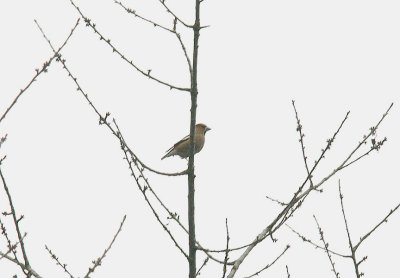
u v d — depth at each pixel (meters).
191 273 10.79
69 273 10.09
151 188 11.12
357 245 11.12
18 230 9.41
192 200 11.28
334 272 11.03
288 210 10.55
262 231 10.80
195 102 11.48
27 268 9.31
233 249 10.66
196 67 11.52
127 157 10.89
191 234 10.99
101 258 10.25
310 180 10.90
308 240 11.20
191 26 11.52
